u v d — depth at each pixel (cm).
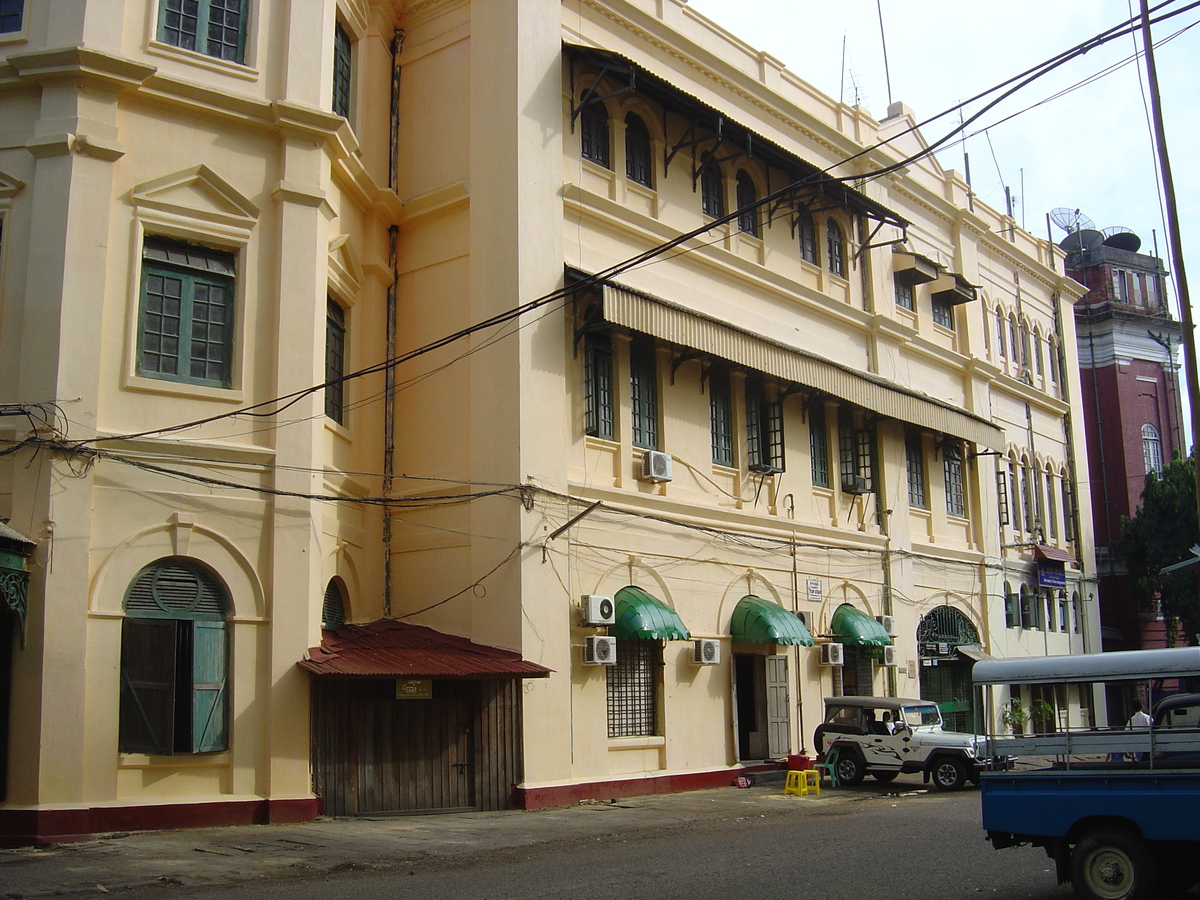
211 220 1486
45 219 1377
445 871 1098
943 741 1922
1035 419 3466
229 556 1430
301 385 1509
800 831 1369
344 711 1495
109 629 1342
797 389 2319
